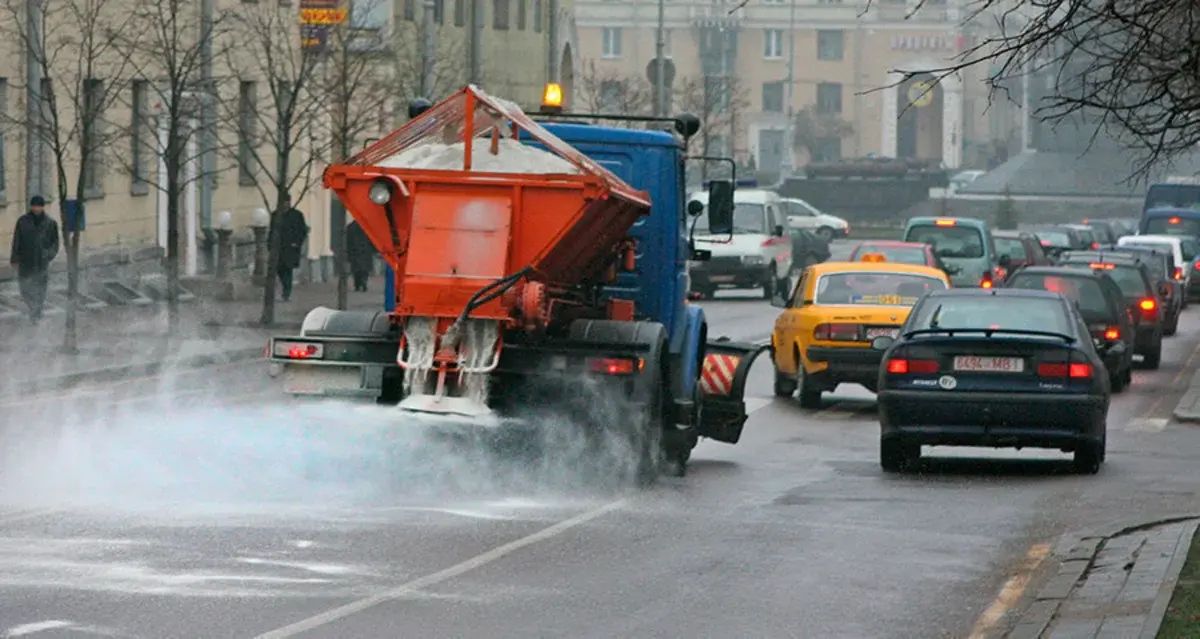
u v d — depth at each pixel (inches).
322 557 915.4
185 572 863.7
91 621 753.6
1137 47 961.5
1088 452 1336.1
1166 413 1925.4
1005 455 1492.4
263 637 732.7
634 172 1346.0
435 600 819.4
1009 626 796.6
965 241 3238.2
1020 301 1384.1
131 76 2824.8
